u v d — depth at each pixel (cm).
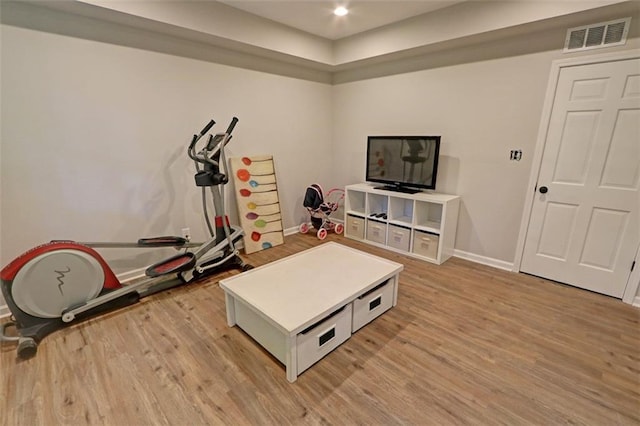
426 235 342
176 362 191
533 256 304
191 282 295
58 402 161
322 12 306
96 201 271
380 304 238
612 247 259
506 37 286
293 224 450
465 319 235
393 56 358
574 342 207
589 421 151
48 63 232
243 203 370
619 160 247
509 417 153
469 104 323
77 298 227
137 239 300
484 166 322
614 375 179
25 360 191
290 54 352
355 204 430
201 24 276
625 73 234
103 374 180
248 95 362
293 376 175
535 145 286
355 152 450
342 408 159
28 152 234
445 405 160
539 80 275
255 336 207
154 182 302
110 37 256
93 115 258
